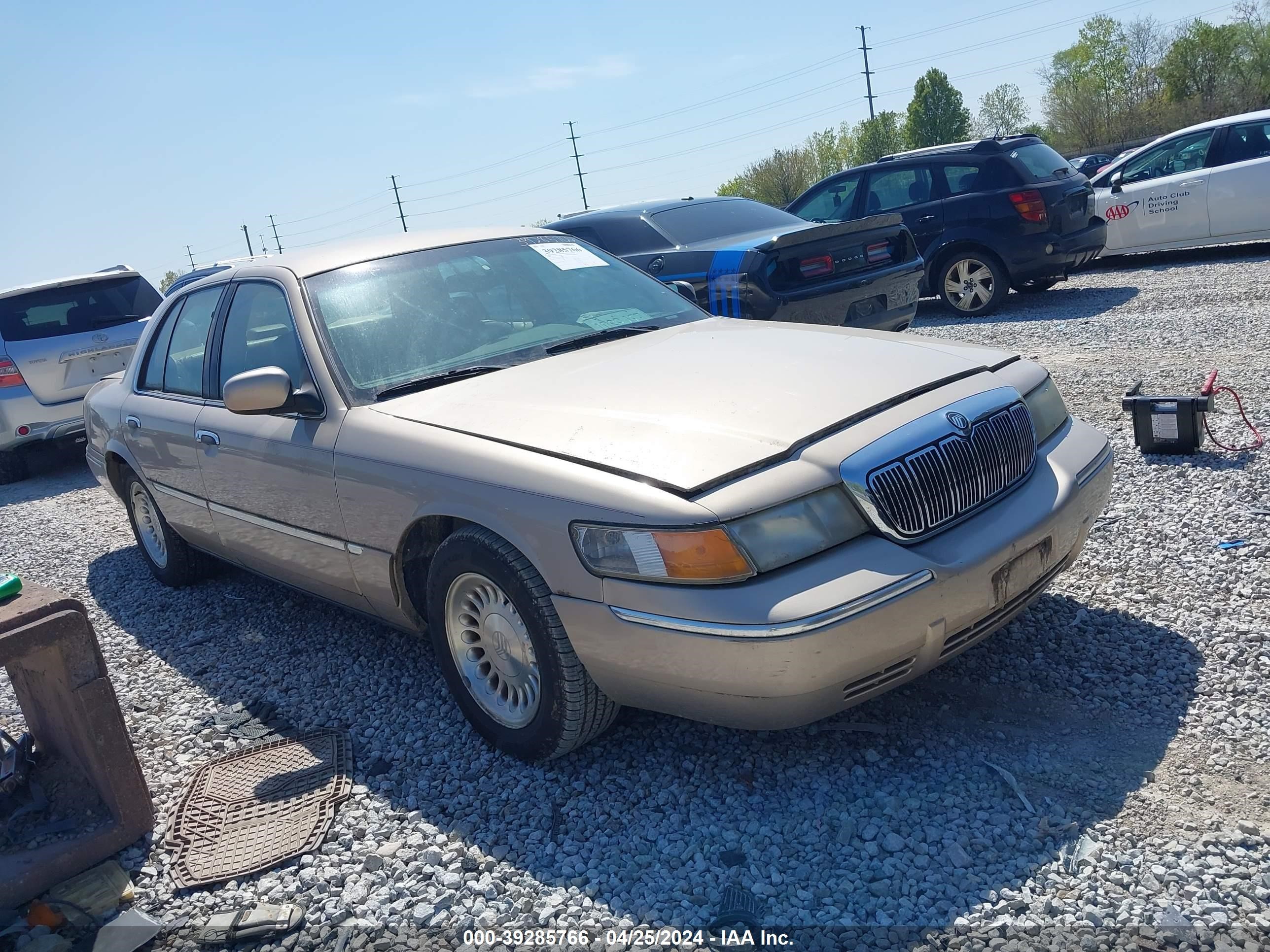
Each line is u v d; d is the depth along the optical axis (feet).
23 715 12.41
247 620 16.16
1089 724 10.05
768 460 8.86
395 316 12.69
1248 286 32.81
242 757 11.59
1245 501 14.89
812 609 8.21
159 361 16.65
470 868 9.05
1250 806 8.52
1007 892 7.88
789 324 13.41
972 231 34.32
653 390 10.41
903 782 9.48
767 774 9.89
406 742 11.50
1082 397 21.90
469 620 10.84
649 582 8.59
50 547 23.36
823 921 7.82
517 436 10.00
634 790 9.90
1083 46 215.51
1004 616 9.77
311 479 11.99
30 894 9.36
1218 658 10.89
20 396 31.68
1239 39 197.88
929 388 10.29
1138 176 41.47
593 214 28.12
